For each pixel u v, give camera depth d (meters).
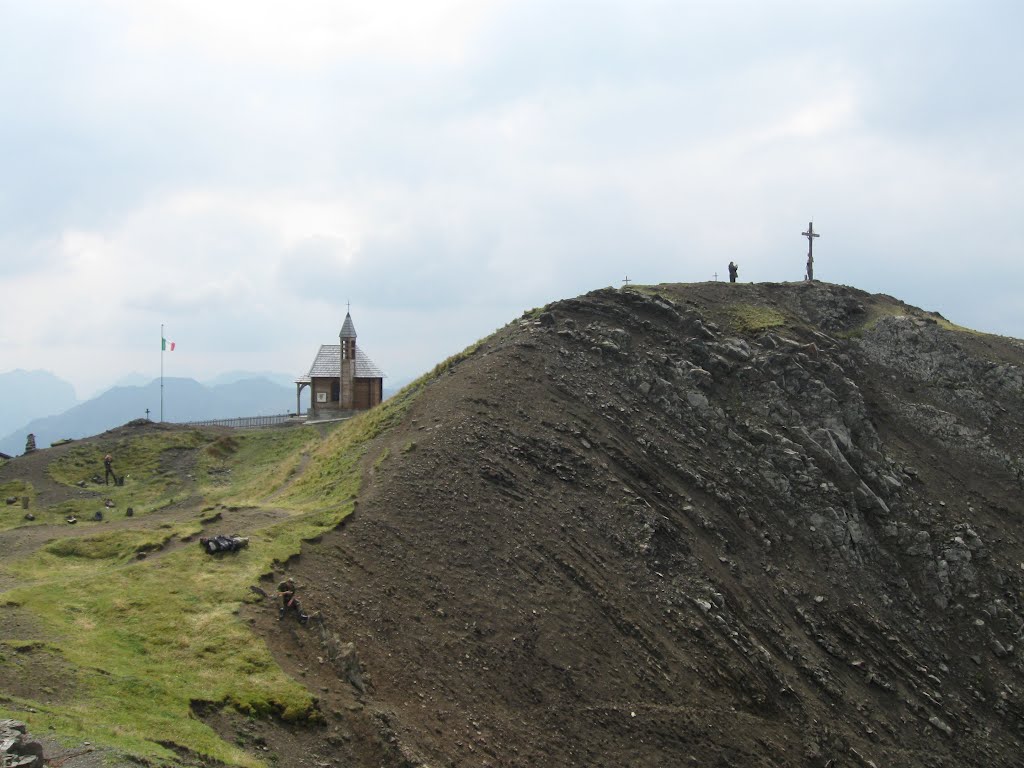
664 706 32.38
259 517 38.09
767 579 42.66
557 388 50.59
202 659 25.00
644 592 37.66
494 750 26.98
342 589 31.62
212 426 81.06
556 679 31.47
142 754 18.64
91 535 37.62
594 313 58.53
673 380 53.47
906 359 62.16
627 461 45.75
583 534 39.62
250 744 21.86
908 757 36.25
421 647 30.11
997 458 55.34
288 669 25.69
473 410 46.97
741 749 32.19
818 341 60.25
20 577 32.91
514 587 35.00
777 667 37.12
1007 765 38.34
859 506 49.22
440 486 39.94
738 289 66.88
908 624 44.16
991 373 61.34
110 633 25.89
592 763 28.77
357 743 23.64
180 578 30.23
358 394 85.12
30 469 62.72
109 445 69.25
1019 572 47.88
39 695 21.05
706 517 44.31
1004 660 43.53
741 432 51.28
